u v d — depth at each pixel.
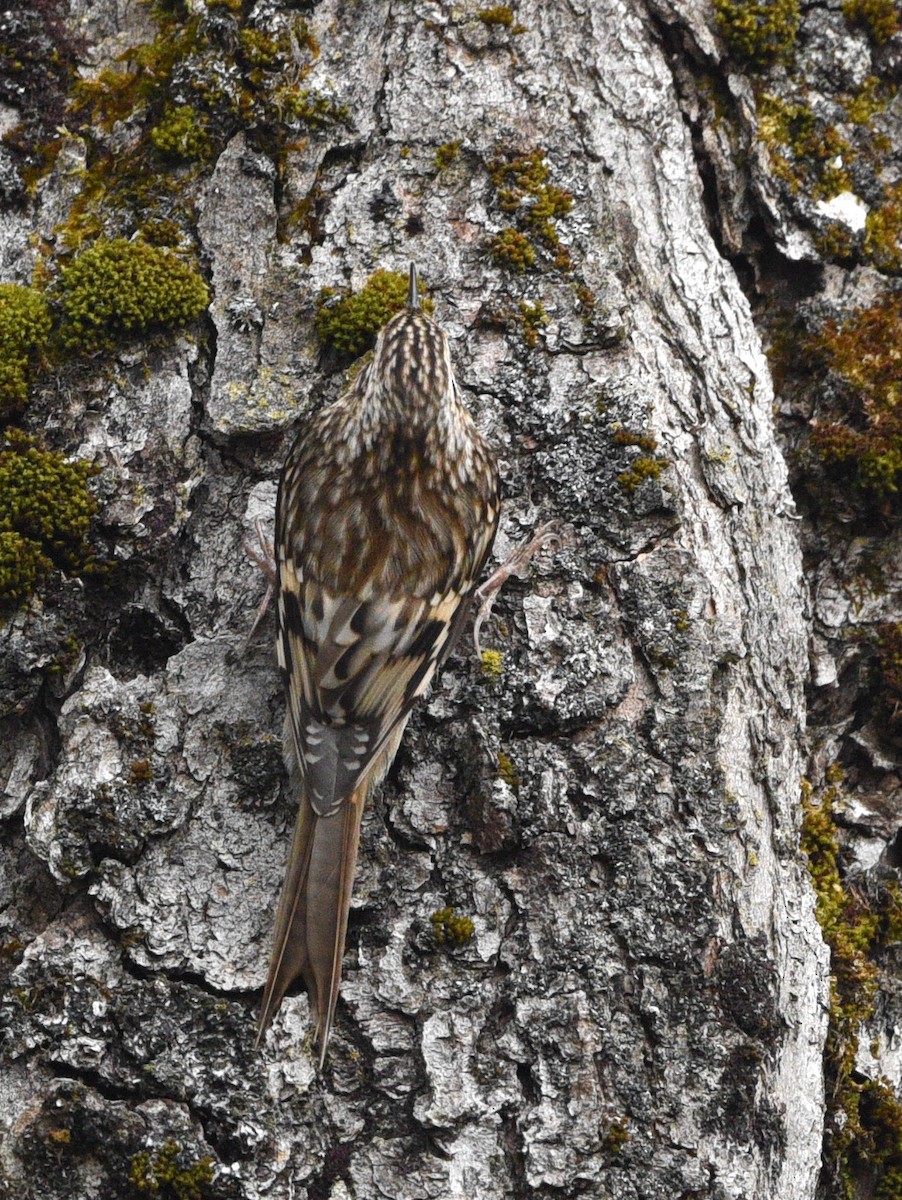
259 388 7.39
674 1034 6.52
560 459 7.36
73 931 6.50
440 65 7.97
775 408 8.38
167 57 7.95
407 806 6.79
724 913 6.73
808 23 8.64
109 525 7.02
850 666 8.11
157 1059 6.27
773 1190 6.63
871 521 8.19
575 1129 6.35
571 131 7.96
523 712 6.91
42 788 6.66
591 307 7.57
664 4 8.36
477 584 7.21
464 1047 6.43
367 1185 6.27
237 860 6.60
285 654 6.82
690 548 7.25
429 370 7.16
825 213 8.45
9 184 7.86
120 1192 6.12
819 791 7.99
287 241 7.66
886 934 7.82
